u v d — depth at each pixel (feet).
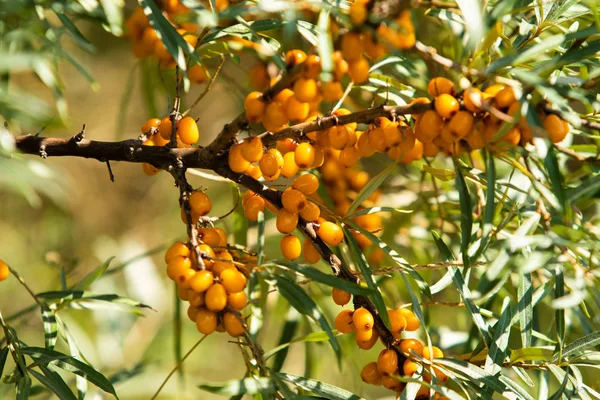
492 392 2.14
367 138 2.12
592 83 2.07
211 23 2.03
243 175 2.16
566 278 2.33
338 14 2.03
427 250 2.64
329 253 2.16
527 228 2.14
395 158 2.13
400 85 2.27
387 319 2.10
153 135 2.23
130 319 2.84
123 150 2.19
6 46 2.13
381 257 2.60
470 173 2.19
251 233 2.56
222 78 2.68
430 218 2.57
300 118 2.07
